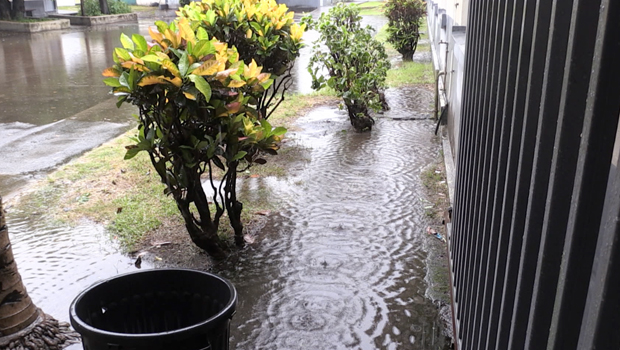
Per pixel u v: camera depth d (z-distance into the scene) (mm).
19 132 7703
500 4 2072
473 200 2564
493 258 1939
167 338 2008
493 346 1859
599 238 1128
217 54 3396
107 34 21562
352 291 3490
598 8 1065
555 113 1301
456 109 5070
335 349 2945
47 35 21406
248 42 5020
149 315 2488
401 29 12359
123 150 6516
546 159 1335
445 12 8664
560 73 1273
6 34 21812
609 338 914
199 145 3414
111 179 5547
